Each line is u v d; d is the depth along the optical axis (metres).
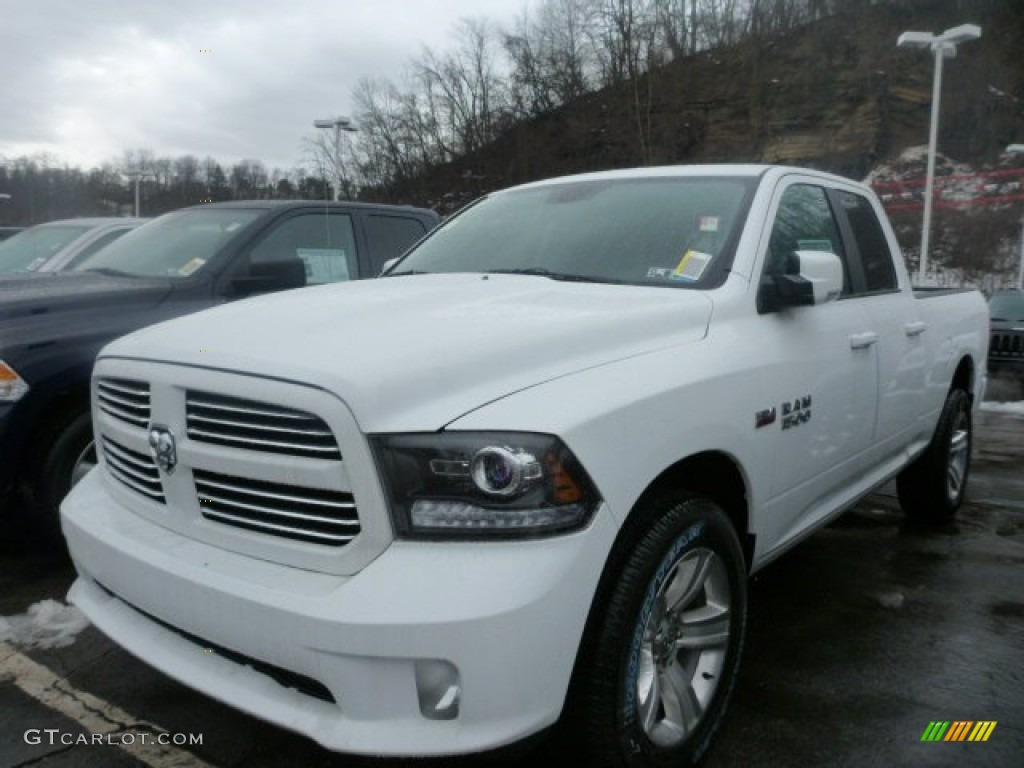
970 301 5.52
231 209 5.91
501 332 2.47
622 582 2.32
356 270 6.17
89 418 4.26
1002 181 51.12
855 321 3.78
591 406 2.27
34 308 4.27
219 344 2.48
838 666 3.45
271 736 2.91
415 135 59.78
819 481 3.48
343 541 2.17
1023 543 5.07
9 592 4.08
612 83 64.31
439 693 2.07
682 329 2.86
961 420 5.39
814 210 3.90
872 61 62.12
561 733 2.32
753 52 64.88
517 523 2.08
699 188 3.64
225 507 2.40
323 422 2.15
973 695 3.23
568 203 3.91
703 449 2.61
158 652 2.46
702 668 2.75
